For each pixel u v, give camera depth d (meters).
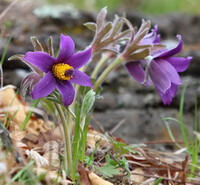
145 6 2.92
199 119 1.61
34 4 1.96
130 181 1.01
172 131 1.50
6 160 0.92
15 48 1.60
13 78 1.50
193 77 1.83
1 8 1.71
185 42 2.30
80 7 2.22
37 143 1.04
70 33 2.01
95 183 0.96
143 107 1.63
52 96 0.94
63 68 0.91
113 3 2.65
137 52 0.99
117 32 0.99
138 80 1.01
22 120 1.12
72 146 0.98
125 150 1.01
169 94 1.00
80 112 0.96
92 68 1.65
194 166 1.10
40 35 1.85
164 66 0.98
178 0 2.98
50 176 0.93
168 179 1.04
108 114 1.55
